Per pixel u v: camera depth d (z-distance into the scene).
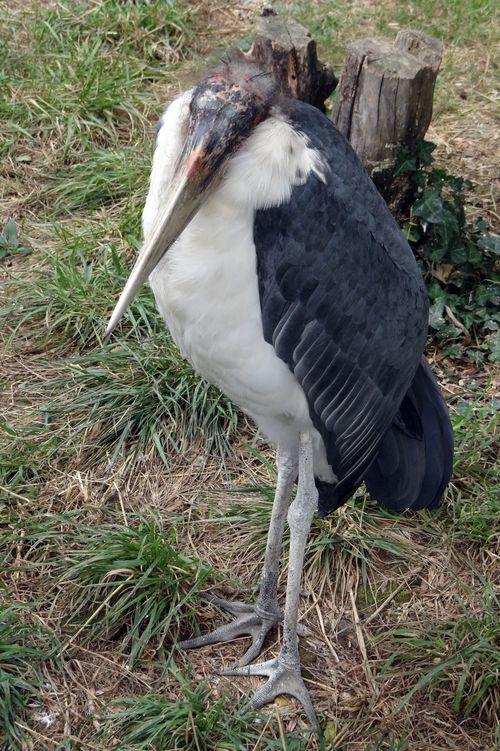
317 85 4.16
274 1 6.59
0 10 6.07
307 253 2.33
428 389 3.00
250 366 2.46
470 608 3.22
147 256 2.26
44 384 3.89
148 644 3.05
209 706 2.88
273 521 2.96
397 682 3.00
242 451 3.74
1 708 2.77
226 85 2.26
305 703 2.89
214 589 3.25
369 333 2.53
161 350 3.96
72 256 4.45
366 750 2.79
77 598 3.11
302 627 3.13
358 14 6.58
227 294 2.34
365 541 3.38
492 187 5.10
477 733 2.88
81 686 2.90
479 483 3.62
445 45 6.41
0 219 4.75
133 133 5.25
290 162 2.26
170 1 6.10
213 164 2.23
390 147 4.21
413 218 4.37
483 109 5.82
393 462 3.01
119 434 3.72
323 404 2.57
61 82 5.45
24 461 3.55
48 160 5.06
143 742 2.74
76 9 6.00
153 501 3.52
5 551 3.25
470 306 4.30
